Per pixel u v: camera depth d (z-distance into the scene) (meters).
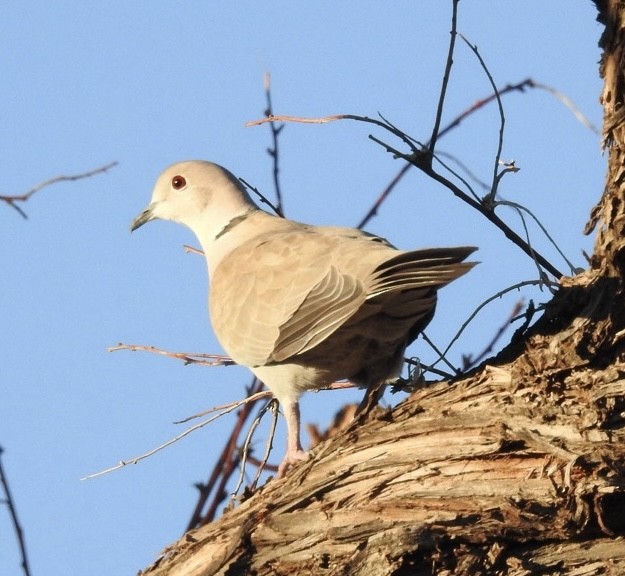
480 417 9.96
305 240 12.22
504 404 9.97
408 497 9.87
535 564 9.46
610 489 9.36
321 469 10.42
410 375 12.02
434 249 10.55
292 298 11.76
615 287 10.05
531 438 9.67
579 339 9.82
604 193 10.45
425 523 9.63
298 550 10.09
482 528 9.56
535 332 10.41
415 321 11.27
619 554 9.42
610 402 9.60
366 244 11.68
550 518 9.52
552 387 9.82
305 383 12.01
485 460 9.83
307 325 11.23
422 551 9.55
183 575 10.70
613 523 9.48
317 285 11.33
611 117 10.36
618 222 10.12
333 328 10.98
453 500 9.75
